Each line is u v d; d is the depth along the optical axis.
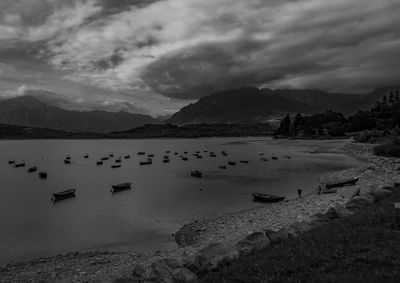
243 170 102.62
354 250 14.27
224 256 16.16
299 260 14.16
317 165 107.19
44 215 53.94
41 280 27.06
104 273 27.27
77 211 56.28
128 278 16.30
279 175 88.81
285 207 45.78
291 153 154.50
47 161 153.00
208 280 14.14
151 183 83.88
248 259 15.49
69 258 33.53
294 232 19.14
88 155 182.75
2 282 27.22
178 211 52.84
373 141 145.00
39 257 35.00
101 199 66.00
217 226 41.31
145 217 50.25
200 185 77.44
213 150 192.38
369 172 68.69
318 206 42.19
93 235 42.59
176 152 192.00
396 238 14.95
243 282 13.20
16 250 37.44
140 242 39.00
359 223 18.17
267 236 18.52
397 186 30.42
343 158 124.56
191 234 39.97
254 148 199.50
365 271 12.03
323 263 13.56
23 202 64.75
